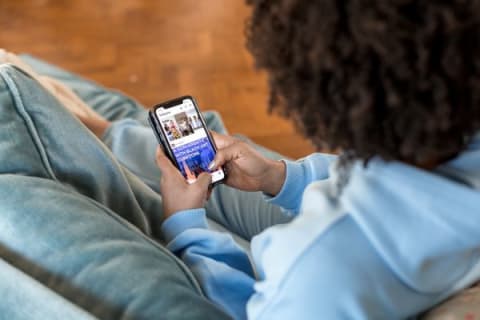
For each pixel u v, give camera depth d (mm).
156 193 1025
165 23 2400
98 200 840
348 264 532
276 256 572
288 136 1869
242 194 1093
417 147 489
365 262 534
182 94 2045
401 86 467
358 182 543
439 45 454
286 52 521
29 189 718
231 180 910
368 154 517
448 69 453
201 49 2250
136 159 1101
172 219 820
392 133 493
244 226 1072
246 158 881
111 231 725
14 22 2445
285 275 555
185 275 740
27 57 1736
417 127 478
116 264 686
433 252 538
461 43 450
